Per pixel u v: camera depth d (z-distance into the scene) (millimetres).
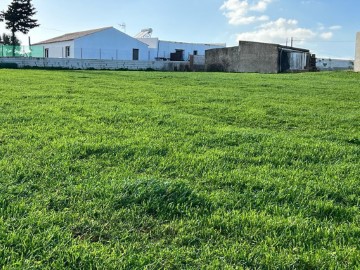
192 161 4219
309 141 5566
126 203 3043
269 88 14984
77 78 17000
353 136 6102
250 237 2623
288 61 36219
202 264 2287
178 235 2625
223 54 38344
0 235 2432
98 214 2857
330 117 7961
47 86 12156
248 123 7203
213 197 3215
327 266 2295
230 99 10555
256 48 36188
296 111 8656
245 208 3100
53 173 3646
